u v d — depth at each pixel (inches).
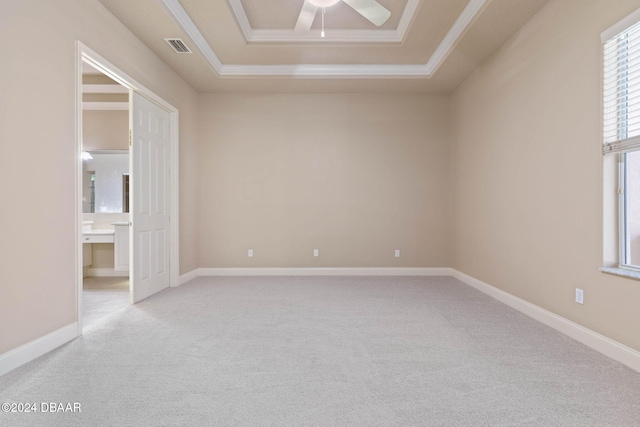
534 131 125.0
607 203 93.4
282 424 62.3
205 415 65.0
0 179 80.3
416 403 69.1
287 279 196.2
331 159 210.8
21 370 82.7
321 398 71.1
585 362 87.7
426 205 210.5
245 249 210.5
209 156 210.1
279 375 81.1
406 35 149.3
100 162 208.4
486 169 162.7
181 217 184.9
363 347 97.9
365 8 103.3
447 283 185.6
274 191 211.2
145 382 77.5
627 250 91.9
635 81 88.4
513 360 89.0
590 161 98.5
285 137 210.8
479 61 164.1
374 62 179.3
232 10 133.6
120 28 128.0
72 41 102.8
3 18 81.0
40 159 91.4
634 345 84.5
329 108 210.5
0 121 80.3
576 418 63.8
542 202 120.7
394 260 210.4
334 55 169.8
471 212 179.9
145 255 153.6
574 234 105.0
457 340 103.0
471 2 125.0
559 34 111.3
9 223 82.6
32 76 88.9
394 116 210.4
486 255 162.9
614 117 91.2
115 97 196.1
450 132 209.5
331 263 210.5
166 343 100.7
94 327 114.3
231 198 210.5
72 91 102.5
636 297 83.8
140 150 147.8
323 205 211.2
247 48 161.6
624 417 64.0
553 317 113.8
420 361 88.6
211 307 139.1
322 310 134.8
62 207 98.8
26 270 87.2
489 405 68.2
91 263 208.2
